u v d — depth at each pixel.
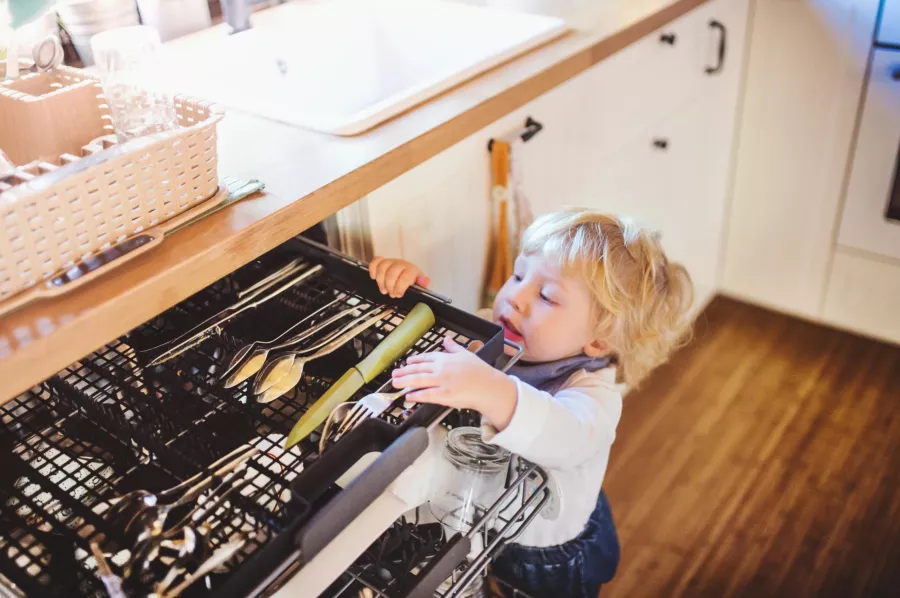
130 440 0.80
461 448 0.89
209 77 1.23
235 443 0.79
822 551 1.50
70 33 1.18
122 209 0.71
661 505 1.61
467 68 1.14
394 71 1.53
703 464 1.71
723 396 1.89
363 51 1.51
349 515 0.66
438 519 0.87
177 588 0.61
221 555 0.63
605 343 1.08
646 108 1.57
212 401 0.84
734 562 1.49
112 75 0.84
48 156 0.84
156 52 0.87
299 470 0.77
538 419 0.84
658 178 1.73
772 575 1.46
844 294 2.05
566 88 1.30
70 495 0.76
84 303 0.66
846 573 1.46
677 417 1.83
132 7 1.23
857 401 1.86
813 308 2.12
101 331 0.66
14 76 0.88
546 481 0.88
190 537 0.65
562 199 1.41
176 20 1.30
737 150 2.04
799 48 1.84
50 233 0.65
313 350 0.87
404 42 1.49
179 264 0.71
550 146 1.31
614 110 1.46
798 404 1.86
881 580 1.44
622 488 1.65
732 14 1.77
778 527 1.56
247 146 0.95
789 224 2.05
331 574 0.63
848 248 1.98
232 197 0.81
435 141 1.00
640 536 1.55
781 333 2.10
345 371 0.89
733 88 1.92
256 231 0.77
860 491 1.62
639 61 1.48
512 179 1.21
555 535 1.09
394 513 0.68
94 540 0.64
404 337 0.87
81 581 0.67
